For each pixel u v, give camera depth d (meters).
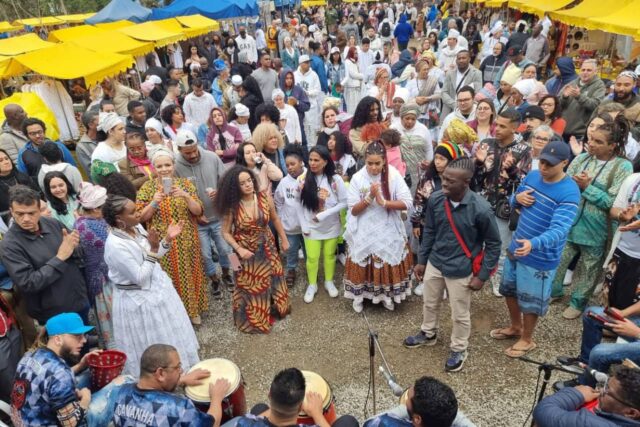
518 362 4.12
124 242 3.54
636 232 3.61
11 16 21.56
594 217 4.21
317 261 5.21
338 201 5.05
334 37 19.39
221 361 3.09
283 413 2.23
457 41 11.38
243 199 4.55
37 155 5.67
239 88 8.82
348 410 3.75
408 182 5.65
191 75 13.31
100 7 25.39
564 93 6.43
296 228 5.32
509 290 4.14
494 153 4.68
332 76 12.64
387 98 7.73
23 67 9.79
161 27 14.47
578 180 4.23
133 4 16.88
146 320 3.69
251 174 4.52
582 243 4.34
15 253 3.49
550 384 3.83
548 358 4.10
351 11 33.91
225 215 4.54
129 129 6.62
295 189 5.15
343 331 4.72
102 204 3.95
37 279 3.46
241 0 18.08
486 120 5.42
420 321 4.80
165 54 16.27
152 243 3.70
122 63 9.94
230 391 2.85
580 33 11.91
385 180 4.48
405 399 2.48
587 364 3.23
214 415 2.68
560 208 3.62
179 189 4.45
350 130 6.09
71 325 2.98
